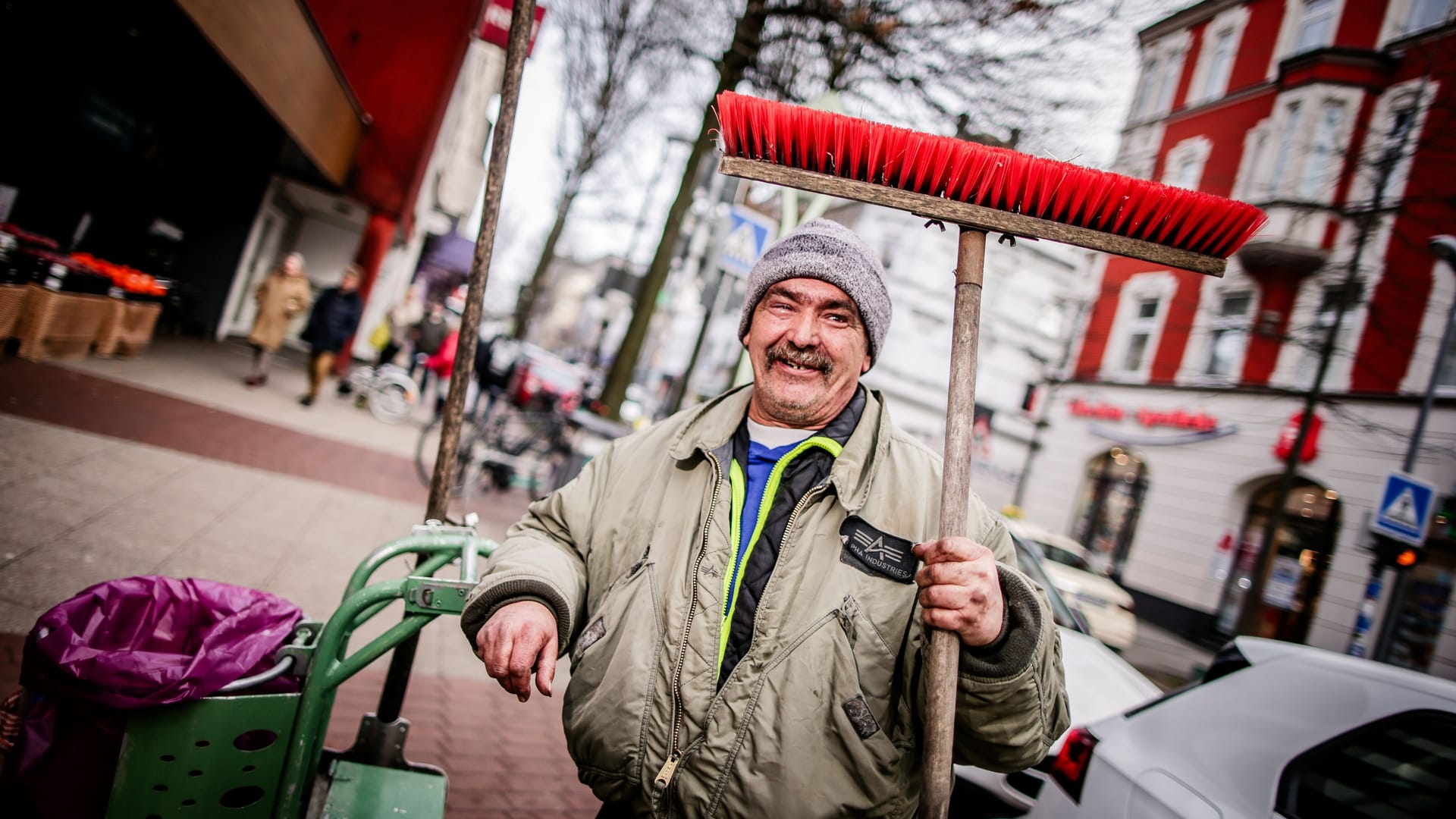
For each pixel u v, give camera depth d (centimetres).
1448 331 870
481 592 133
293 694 165
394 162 1402
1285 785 196
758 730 128
